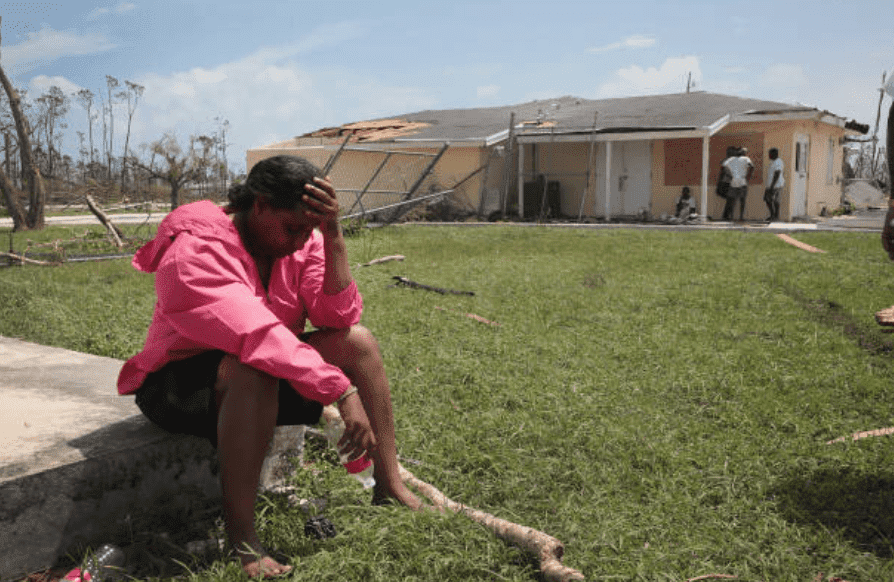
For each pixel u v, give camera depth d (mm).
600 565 2600
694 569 2611
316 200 2373
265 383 2340
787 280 9836
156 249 2473
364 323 6852
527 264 12047
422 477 3389
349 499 3031
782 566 2607
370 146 24391
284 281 2625
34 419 3008
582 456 3680
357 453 2428
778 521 2943
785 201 21141
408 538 2576
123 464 2711
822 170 23938
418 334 6449
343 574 2424
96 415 3080
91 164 72625
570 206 24250
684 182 22172
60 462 2555
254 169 2412
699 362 5598
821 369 5340
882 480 3371
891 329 3408
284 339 2311
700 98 26312
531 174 24469
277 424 2609
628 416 4328
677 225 20062
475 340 6203
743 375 5242
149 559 2557
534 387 4852
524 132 23328
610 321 7254
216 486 3053
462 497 3189
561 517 2992
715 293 8781
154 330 2568
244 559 2379
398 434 3914
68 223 28344
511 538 2623
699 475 3459
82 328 6750
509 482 3307
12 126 43781
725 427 4215
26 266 12953
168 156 35531
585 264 12086
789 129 20938
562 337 6461
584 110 27047
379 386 2762
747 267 11266
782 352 5922
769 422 4230
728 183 20656
